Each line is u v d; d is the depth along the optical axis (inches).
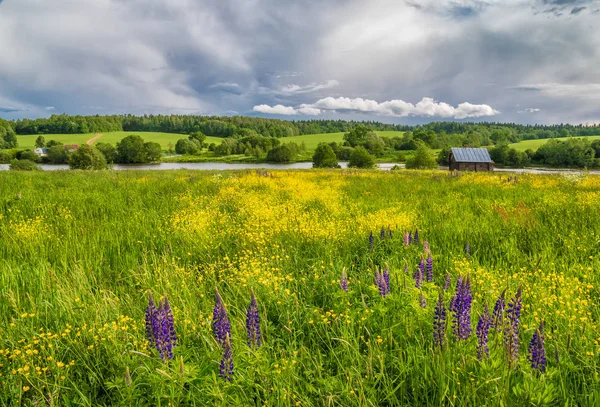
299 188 577.3
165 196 468.4
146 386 114.1
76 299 155.6
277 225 301.6
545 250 233.5
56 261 215.8
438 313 122.3
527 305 154.6
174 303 163.6
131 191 492.7
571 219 311.7
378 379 112.3
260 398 109.9
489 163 2551.7
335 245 253.8
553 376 110.8
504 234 276.4
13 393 109.0
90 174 788.0
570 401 105.2
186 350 124.2
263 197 475.2
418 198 484.4
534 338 110.3
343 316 149.1
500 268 206.4
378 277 154.8
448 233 279.3
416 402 107.4
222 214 365.1
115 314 149.7
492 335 128.3
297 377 115.3
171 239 270.2
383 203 438.0
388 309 147.7
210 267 209.3
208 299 172.2
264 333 143.9
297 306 159.6
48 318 150.0
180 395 107.0
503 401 98.8
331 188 597.3
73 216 328.8
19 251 229.0
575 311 146.9
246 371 113.7
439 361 112.9
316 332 143.9
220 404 100.1
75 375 122.5
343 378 117.6
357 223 320.8
